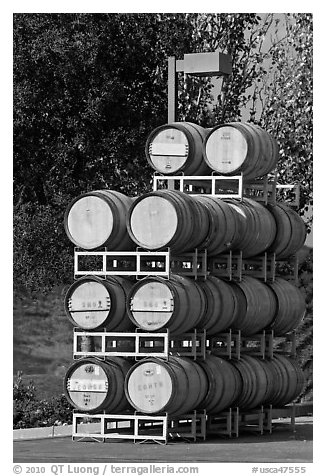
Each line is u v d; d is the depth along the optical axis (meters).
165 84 24.78
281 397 19.19
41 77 24.33
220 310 17.61
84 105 24.34
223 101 25.19
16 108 24.34
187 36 24.98
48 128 24.53
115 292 17.06
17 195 24.62
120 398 17.11
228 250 18.27
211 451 16.19
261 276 19.39
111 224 17.14
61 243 24.44
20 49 24.20
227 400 17.66
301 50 24.75
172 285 16.53
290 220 19.72
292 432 19.12
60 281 24.55
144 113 24.73
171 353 17.55
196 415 17.31
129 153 24.66
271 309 19.00
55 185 24.52
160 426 18.30
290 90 24.83
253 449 16.45
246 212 18.38
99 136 24.55
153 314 16.53
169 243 16.59
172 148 18.47
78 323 17.12
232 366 18.00
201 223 17.08
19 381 25.20
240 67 25.09
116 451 16.17
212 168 18.31
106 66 24.45
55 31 24.12
